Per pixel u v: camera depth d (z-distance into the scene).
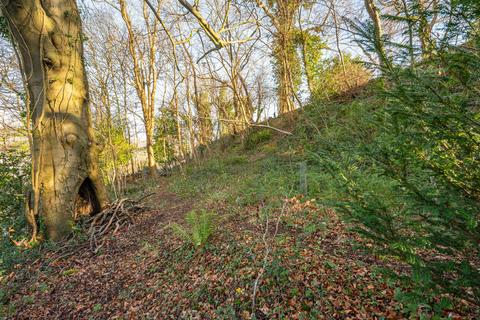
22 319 4.01
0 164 8.05
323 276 3.08
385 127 1.40
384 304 2.48
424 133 1.22
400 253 1.36
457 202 1.20
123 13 15.38
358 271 3.01
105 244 6.21
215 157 16.38
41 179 6.69
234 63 13.70
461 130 1.14
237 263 3.78
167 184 14.03
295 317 2.67
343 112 7.80
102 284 4.54
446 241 1.27
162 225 6.73
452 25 1.15
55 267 5.40
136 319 3.46
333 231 4.04
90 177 7.66
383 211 1.35
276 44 12.77
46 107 6.82
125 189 15.56
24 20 6.34
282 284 3.13
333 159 1.73
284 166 9.37
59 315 3.96
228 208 6.32
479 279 1.19
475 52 1.15
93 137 7.96
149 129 17.88
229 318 2.90
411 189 1.29
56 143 6.88
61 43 7.04
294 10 11.66
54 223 6.58
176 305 3.43
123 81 18.50
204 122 19.53
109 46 17.16
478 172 1.20
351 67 10.75
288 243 3.96
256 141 15.81
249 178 8.85
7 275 5.21
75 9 7.55
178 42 3.02
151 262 4.79
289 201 5.57
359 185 1.61
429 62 1.24
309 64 12.99
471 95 1.15
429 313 2.14
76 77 7.41
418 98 1.18
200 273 3.91
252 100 17.70
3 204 7.83
